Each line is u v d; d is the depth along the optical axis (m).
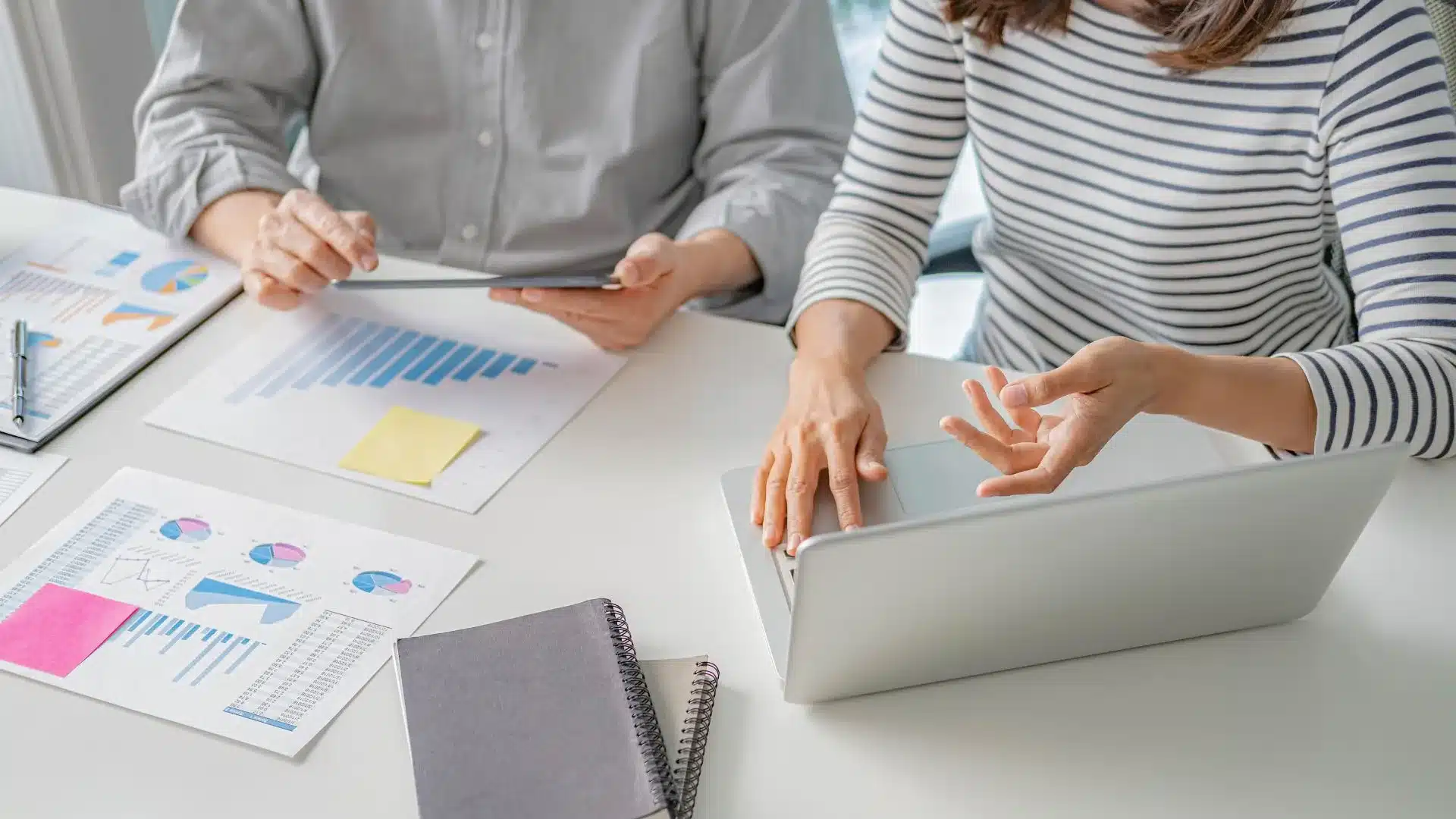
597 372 1.08
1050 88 1.13
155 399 1.03
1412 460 0.96
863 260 1.15
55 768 0.72
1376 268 0.98
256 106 1.40
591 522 0.91
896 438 0.99
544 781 0.69
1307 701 0.77
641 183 1.44
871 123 1.22
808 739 0.74
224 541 0.88
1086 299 1.24
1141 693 0.77
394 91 1.42
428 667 0.76
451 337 1.12
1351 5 0.98
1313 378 0.92
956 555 0.69
